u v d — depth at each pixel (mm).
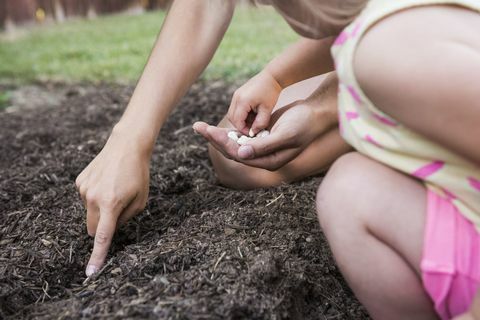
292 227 806
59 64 2303
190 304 644
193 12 850
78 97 1789
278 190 896
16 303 745
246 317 646
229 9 845
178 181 1006
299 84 947
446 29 529
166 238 813
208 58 855
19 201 982
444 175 567
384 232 585
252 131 866
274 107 919
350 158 623
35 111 1686
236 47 2053
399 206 580
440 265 555
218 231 808
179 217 895
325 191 617
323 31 604
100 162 804
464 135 514
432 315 600
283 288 685
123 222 819
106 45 2578
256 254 734
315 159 904
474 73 502
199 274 696
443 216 567
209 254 747
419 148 564
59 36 2910
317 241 787
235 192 930
